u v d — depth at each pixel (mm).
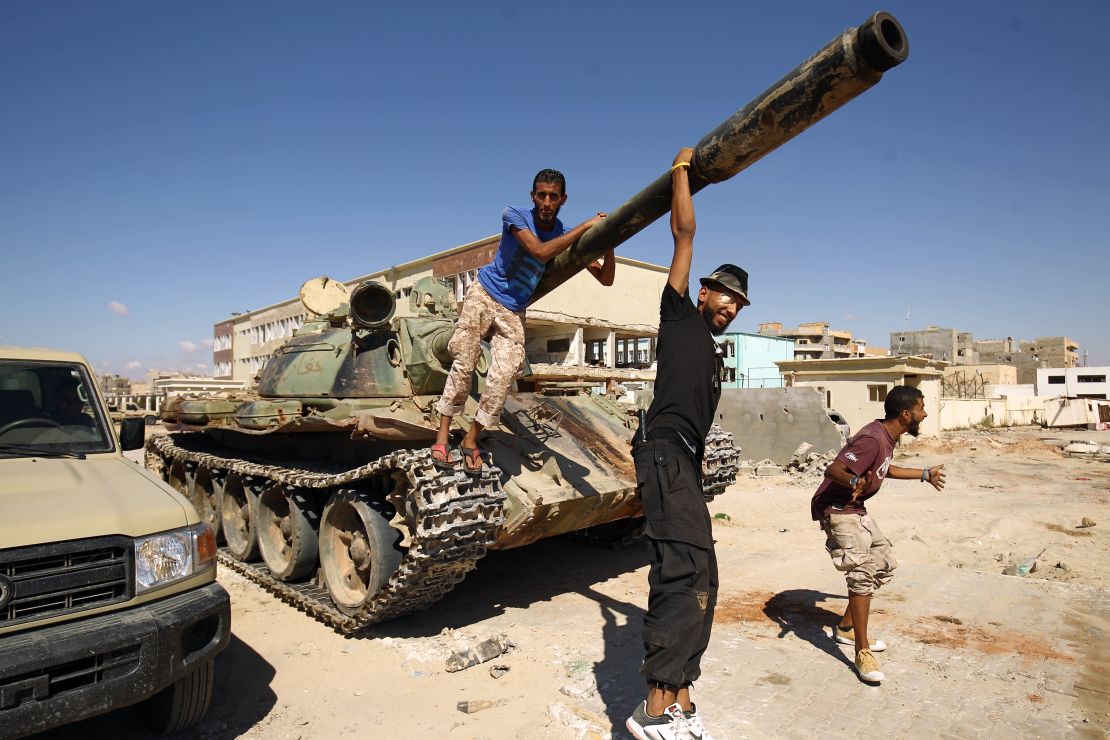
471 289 4934
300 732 4234
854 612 4879
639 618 6203
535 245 4250
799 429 17156
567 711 4383
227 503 8438
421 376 6969
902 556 8812
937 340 63000
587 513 6301
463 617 6262
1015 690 4676
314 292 9492
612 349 29609
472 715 4426
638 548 8891
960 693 4629
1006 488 14977
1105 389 51156
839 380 28578
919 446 25125
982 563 8555
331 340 7988
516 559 8367
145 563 3646
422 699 4660
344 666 5234
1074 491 14500
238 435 9242
